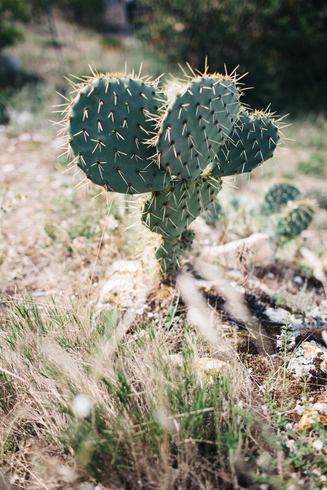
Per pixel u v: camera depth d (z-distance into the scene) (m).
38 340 0.66
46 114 2.05
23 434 0.61
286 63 2.99
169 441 0.57
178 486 0.54
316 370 0.68
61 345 0.67
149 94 0.65
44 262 0.95
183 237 0.81
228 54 2.86
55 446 0.59
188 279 0.84
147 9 2.99
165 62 3.01
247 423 0.59
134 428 0.58
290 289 0.91
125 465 0.55
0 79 2.49
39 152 1.65
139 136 0.65
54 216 1.09
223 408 0.60
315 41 2.82
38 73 2.72
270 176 1.86
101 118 0.63
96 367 0.62
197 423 0.57
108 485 0.54
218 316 0.78
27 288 0.88
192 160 0.65
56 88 2.47
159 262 0.81
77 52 3.38
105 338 0.68
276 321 0.78
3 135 1.85
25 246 1.00
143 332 0.71
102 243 0.96
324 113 2.80
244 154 0.72
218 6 2.75
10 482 0.57
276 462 0.56
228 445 0.54
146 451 0.55
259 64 2.86
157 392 0.59
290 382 0.67
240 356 0.71
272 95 2.86
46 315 0.72
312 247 1.14
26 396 0.63
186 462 0.55
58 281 0.89
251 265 0.94
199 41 2.83
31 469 0.58
